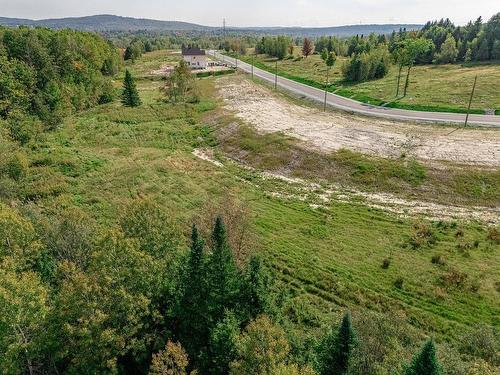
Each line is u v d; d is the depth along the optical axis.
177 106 93.19
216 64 163.38
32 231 29.33
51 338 21.56
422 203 50.34
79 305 21.91
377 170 56.97
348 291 35.09
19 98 80.56
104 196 50.69
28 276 23.70
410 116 79.25
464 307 32.69
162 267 26.14
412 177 54.62
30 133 69.75
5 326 20.09
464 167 54.75
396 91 98.81
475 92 89.75
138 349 23.00
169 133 78.06
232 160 67.00
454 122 73.50
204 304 24.72
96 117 87.62
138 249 25.91
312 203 51.53
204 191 53.94
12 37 93.75
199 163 64.69
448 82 101.38
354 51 163.50
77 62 102.62
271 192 54.94
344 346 20.53
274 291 32.22
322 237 43.38
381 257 39.53
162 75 140.88
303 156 63.34
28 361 21.61
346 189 55.03
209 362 23.17
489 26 131.25
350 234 43.97
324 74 130.12
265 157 65.44
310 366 20.05
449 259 38.56
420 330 30.47
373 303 33.66
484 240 41.47
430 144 62.75
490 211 47.66
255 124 77.38
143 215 29.56
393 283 35.88
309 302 33.88
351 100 95.25
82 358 21.23
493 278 35.66
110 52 141.62
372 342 23.56
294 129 73.88
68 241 31.16
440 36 146.12
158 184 54.50
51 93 83.19
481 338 27.30
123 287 22.72
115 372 21.52
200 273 25.12
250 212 46.94
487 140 63.25
